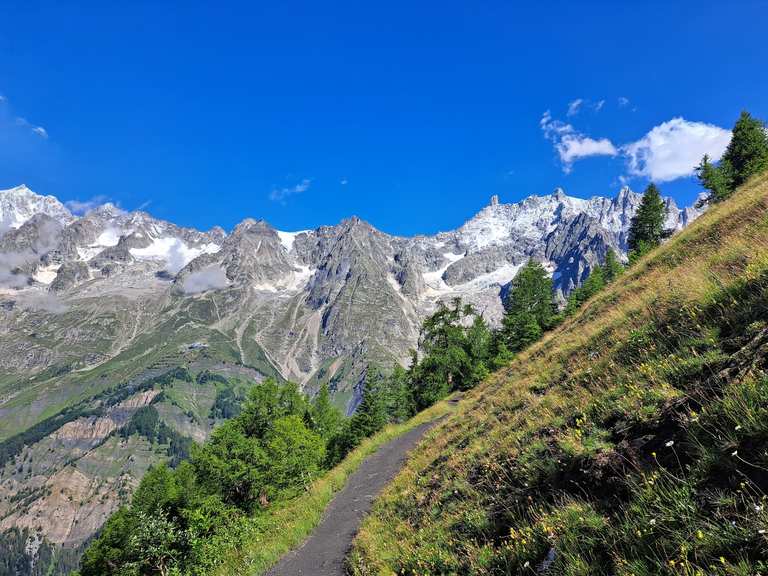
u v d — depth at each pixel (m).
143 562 19.39
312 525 16.55
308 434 40.69
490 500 8.56
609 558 4.90
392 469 20.25
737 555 3.66
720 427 4.82
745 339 6.20
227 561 17.03
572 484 6.54
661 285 13.76
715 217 19.89
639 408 6.57
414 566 8.47
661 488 4.89
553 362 15.90
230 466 31.23
